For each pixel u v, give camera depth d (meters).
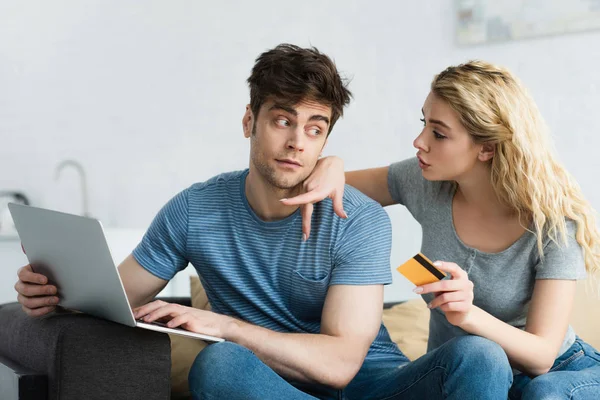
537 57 3.10
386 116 3.45
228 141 3.85
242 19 3.80
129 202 4.04
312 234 1.85
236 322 1.70
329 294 1.80
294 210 1.86
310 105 1.73
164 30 3.95
